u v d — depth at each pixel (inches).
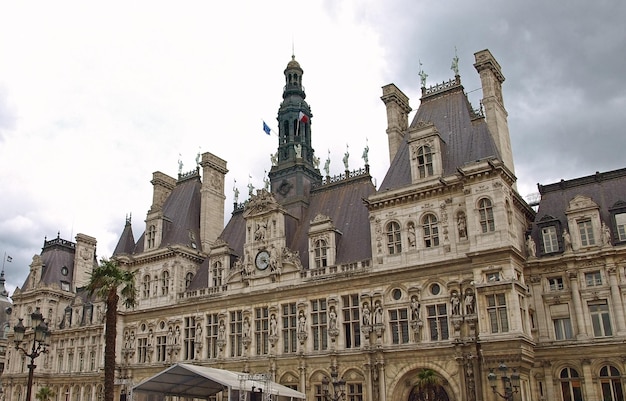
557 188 2383.1
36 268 4156.0
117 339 3159.5
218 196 3518.7
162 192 3659.0
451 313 2134.6
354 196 2842.0
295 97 3353.8
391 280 2314.2
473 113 2618.1
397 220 2375.7
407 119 2945.4
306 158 3208.7
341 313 2418.8
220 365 2701.8
